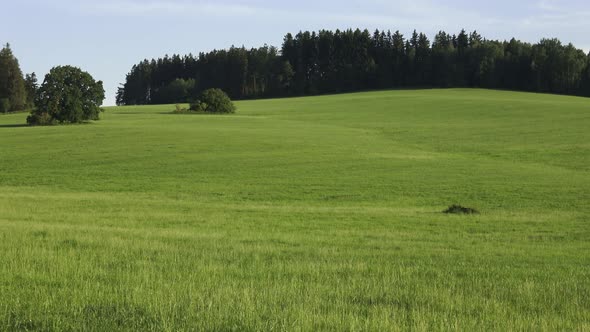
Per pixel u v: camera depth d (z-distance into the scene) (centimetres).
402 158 5147
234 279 1116
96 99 9081
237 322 822
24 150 5828
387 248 1619
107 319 826
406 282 1126
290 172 4462
